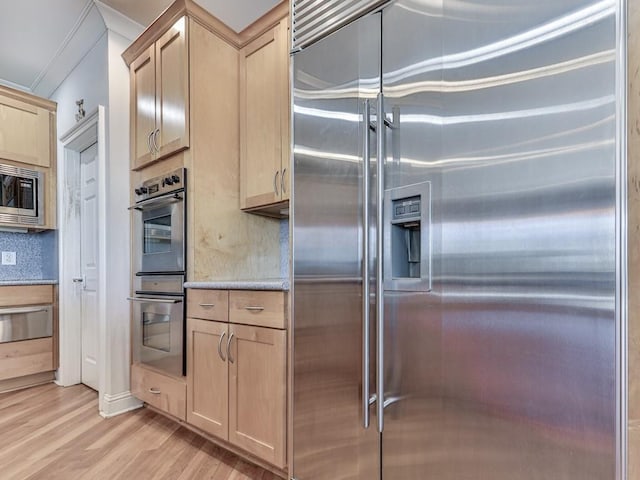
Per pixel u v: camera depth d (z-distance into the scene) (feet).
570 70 2.83
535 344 2.92
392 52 3.81
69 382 9.23
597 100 2.72
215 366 5.70
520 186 3.01
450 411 3.33
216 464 5.42
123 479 5.03
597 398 2.68
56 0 7.23
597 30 2.73
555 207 2.86
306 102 4.63
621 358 2.60
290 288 4.67
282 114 6.46
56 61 9.25
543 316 2.89
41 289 9.25
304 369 4.45
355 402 3.98
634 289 2.80
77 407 7.65
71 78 9.24
